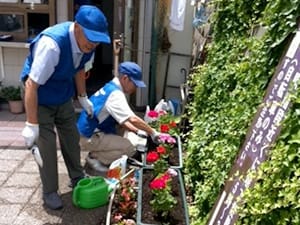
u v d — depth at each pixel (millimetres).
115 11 5586
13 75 5613
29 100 2756
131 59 5445
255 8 2643
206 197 2389
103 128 3723
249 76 2262
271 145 1631
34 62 2729
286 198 1425
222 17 3176
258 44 2221
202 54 4250
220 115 2658
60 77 2926
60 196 3295
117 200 2984
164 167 3105
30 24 5457
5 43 5348
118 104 3477
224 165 2250
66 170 3758
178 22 4734
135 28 5363
